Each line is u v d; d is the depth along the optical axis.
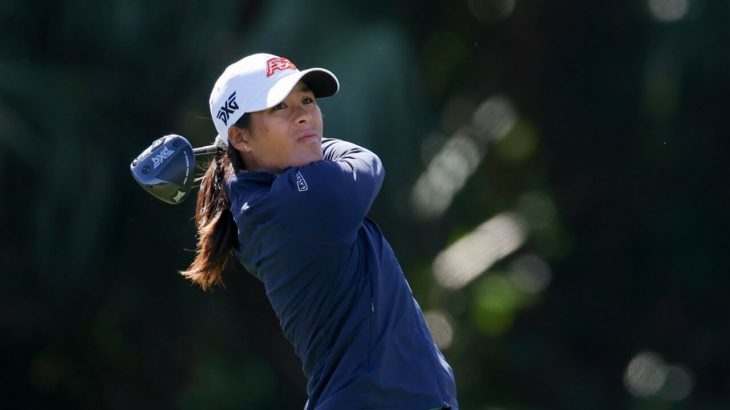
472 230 47.88
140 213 41.47
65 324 42.94
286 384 45.69
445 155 44.72
